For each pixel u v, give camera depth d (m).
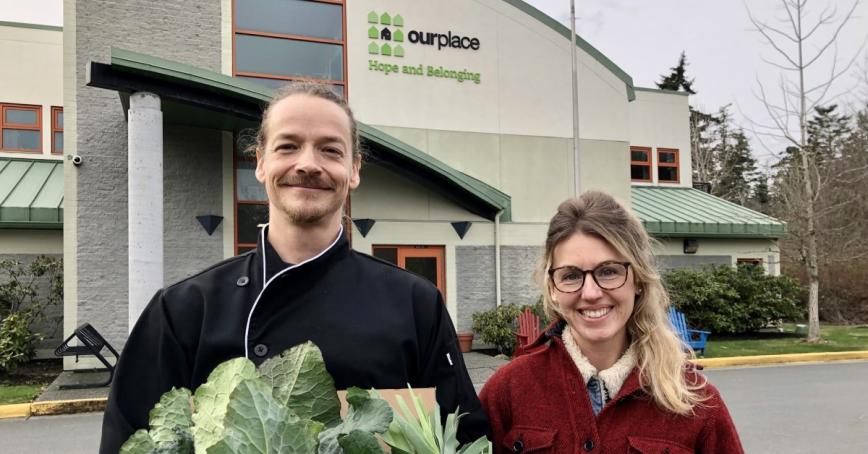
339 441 1.10
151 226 8.80
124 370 1.69
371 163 11.17
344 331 1.67
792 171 14.39
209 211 10.53
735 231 15.71
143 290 8.72
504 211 12.59
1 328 9.61
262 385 1.03
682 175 19.12
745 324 14.45
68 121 9.87
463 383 1.85
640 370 1.82
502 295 12.40
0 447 5.77
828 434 6.08
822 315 19.75
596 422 1.83
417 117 12.49
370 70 12.19
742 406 7.39
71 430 6.40
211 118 9.93
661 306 1.91
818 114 28.94
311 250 1.77
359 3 12.16
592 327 1.85
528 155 13.25
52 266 10.86
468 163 12.80
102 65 8.58
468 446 1.50
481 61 13.08
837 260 15.87
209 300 1.72
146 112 8.82
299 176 1.70
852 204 16.66
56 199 11.32
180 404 1.22
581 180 13.74
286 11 11.59
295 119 1.74
